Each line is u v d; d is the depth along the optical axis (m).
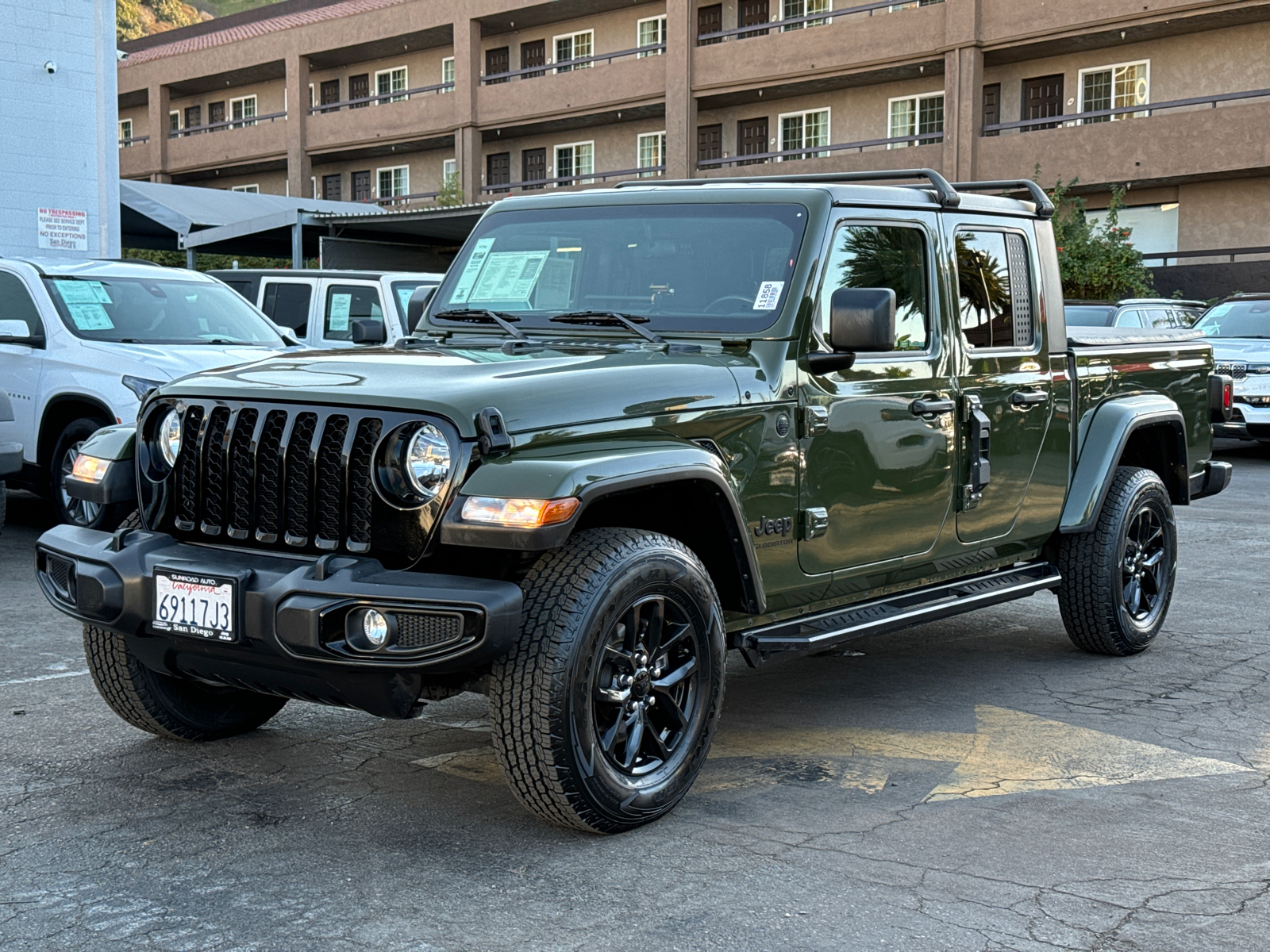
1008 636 6.41
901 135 30.66
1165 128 25.55
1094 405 5.74
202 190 22.11
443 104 36.69
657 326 4.31
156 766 4.28
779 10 32.50
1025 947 2.98
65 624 6.38
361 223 21.34
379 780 4.15
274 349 9.27
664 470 3.56
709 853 3.54
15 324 8.73
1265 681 5.52
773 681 5.48
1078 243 24.19
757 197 4.41
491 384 3.52
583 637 3.41
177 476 3.77
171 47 46.78
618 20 35.12
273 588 3.39
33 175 16.08
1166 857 3.54
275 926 3.07
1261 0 24.62
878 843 3.62
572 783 3.44
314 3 44.47
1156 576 6.06
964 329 4.94
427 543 3.38
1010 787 4.11
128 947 2.96
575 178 36.25
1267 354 14.70
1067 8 26.73
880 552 4.59
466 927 3.07
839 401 4.32
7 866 3.43
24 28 15.81
